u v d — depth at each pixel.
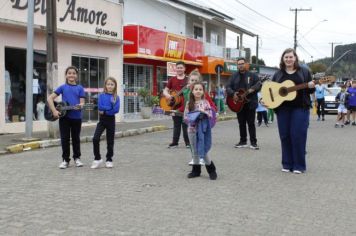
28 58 13.23
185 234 5.44
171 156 11.23
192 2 36.50
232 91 12.41
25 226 5.69
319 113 24.66
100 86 20.38
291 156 9.31
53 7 13.58
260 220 6.02
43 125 16.80
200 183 8.18
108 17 20.25
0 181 8.29
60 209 6.45
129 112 26.08
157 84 28.73
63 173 9.04
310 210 6.52
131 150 12.30
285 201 7.00
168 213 6.29
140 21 29.44
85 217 6.07
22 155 11.45
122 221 5.91
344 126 20.58
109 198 7.08
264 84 9.20
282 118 9.22
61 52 17.88
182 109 12.38
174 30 33.19
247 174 9.02
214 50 37.22
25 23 15.53
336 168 9.77
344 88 20.75
